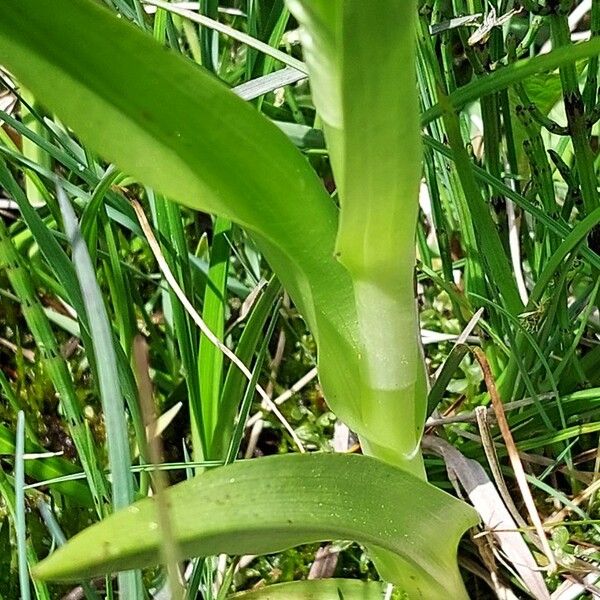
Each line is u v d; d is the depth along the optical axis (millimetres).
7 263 163
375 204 97
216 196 102
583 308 192
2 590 175
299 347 225
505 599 171
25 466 180
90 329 145
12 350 230
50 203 192
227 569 181
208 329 172
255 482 107
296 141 205
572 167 187
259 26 205
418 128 93
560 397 184
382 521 119
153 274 233
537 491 187
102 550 98
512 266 205
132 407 168
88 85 93
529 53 223
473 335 209
